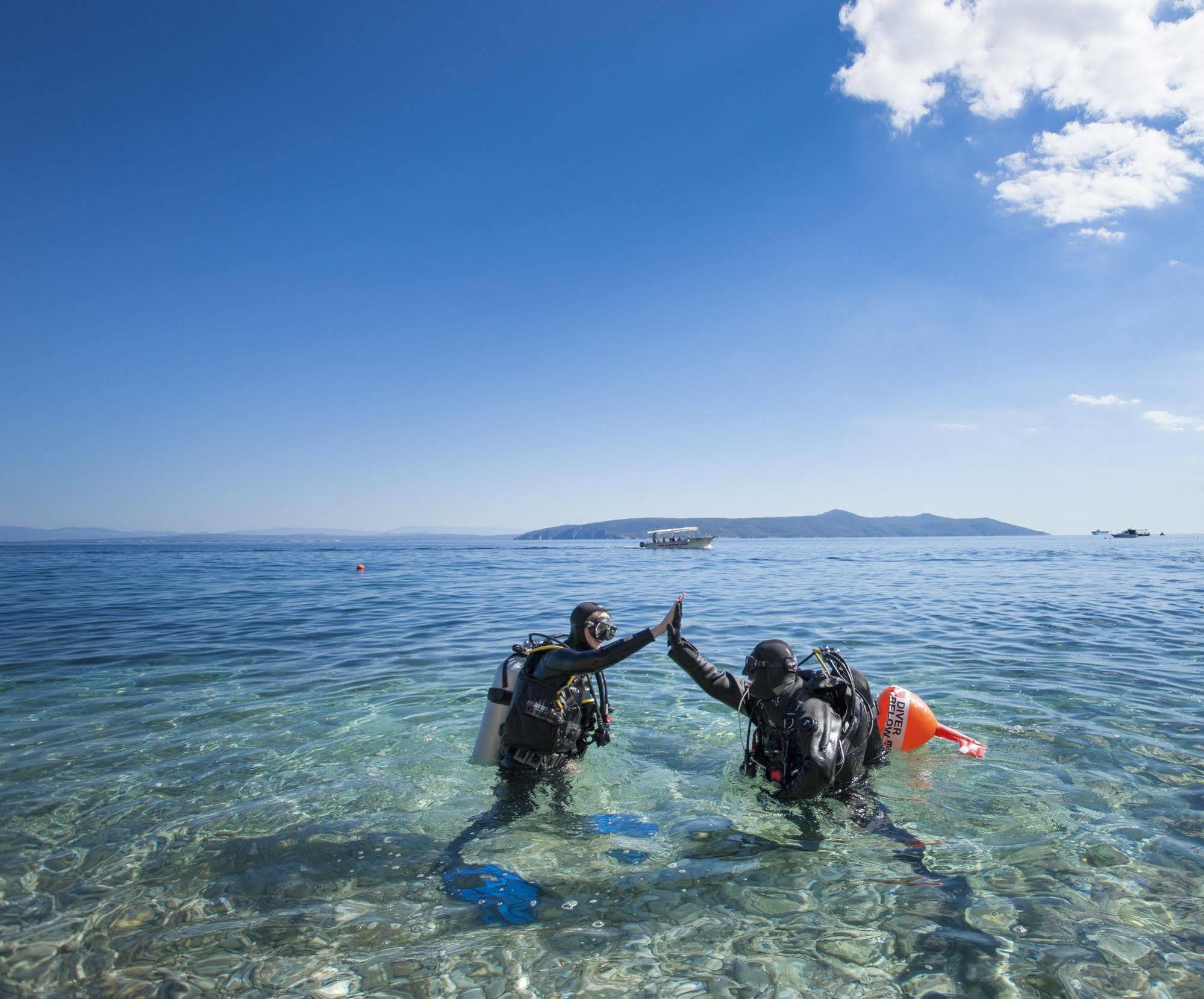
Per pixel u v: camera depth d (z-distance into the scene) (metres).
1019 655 8.30
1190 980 2.33
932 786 4.18
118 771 4.55
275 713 5.96
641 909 2.84
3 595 16.55
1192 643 9.05
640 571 30.20
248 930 2.71
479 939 2.64
